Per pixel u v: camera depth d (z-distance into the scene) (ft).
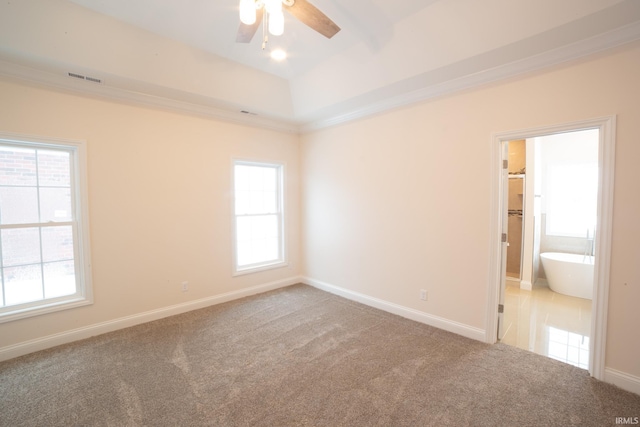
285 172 14.49
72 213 9.21
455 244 9.44
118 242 9.85
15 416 5.97
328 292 13.76
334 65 9.97
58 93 8.65
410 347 8.65
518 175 15.69
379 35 8.25
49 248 8.87
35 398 6.49
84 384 6.97
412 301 10.66
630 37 6.35
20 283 8.46
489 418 5.87
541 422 5.76
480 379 7.11
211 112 11.69
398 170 10.85
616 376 6.79
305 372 7.45
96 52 7.89
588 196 15.07
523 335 9.61
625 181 6.58
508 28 6.69
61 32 7.26
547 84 7.55
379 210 11.57
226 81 10.30
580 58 7.04
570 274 13.58
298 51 9.29
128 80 8.87
